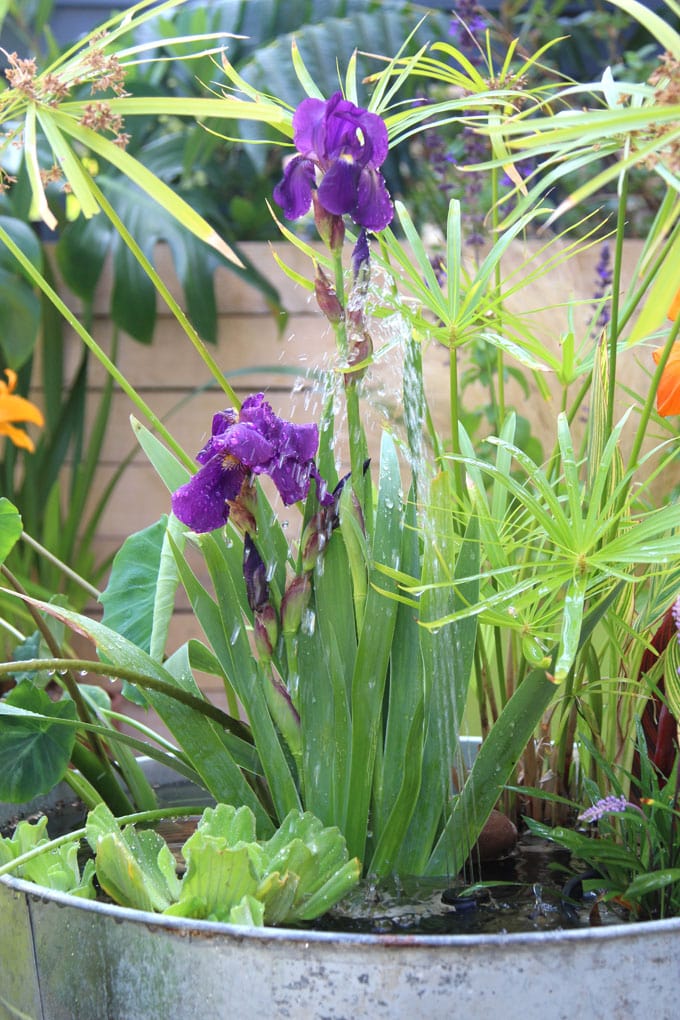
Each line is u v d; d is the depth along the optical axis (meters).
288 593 1.47
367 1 3.74
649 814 1.46
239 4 3.70
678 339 1.56
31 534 3.67
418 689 1.51
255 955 1.28
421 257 1.59
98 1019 1.35
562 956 1.26
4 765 1.58
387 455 1.57
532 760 1.69
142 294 3.56
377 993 1.26
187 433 3.84
